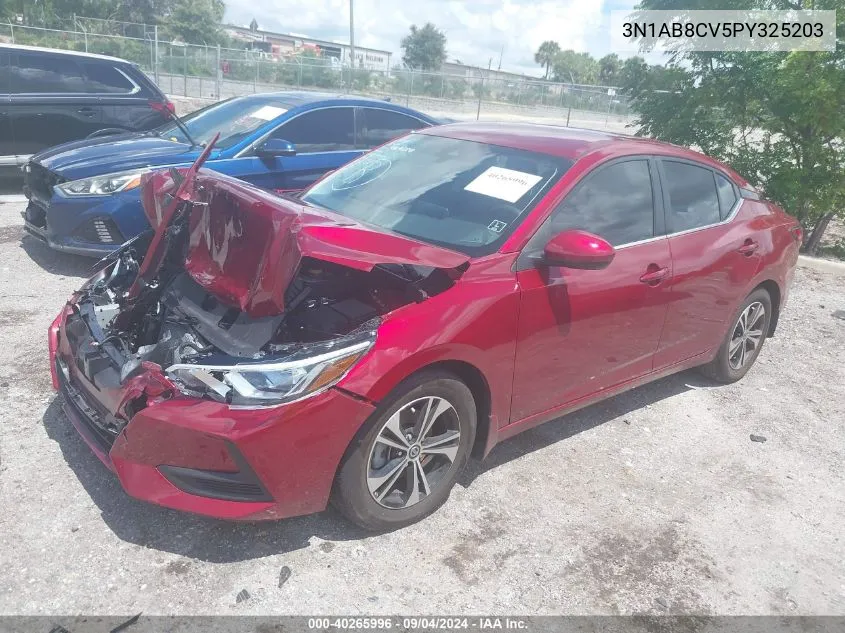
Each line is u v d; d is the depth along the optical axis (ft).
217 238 10.09
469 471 12.12
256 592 8.89
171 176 11.60
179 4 175.52
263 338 9.49
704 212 14.69
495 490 11.64
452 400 10.22
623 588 9.72
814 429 15.11
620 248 12.39
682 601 9.61
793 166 29.48
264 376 8.65
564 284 11.24
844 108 27.91
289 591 8.96
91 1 158.10
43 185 20.61
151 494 8.90
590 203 12.09
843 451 14.28
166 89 86.07
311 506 9.25
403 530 10.37
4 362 14.23
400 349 9.27
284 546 9.74
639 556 10.41
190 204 10.98
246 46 192.65
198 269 10.28
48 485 10.53
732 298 15.24
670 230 13.58
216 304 10.57
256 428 8.46
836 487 12.91
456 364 10.17
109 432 9.71
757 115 30.63
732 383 17.02
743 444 14.15
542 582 9.64
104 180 19.51
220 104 24.57
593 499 11.70
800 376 17.97
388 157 14.15
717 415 15.30
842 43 27.76
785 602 9.80
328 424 8.87
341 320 9.79
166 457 8.77
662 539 10.87
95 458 11.28
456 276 10.05
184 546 9.53
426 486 10.34
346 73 90.89
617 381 13.17
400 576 9.44
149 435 8.74
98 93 28.99
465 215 11.72
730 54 29.84
